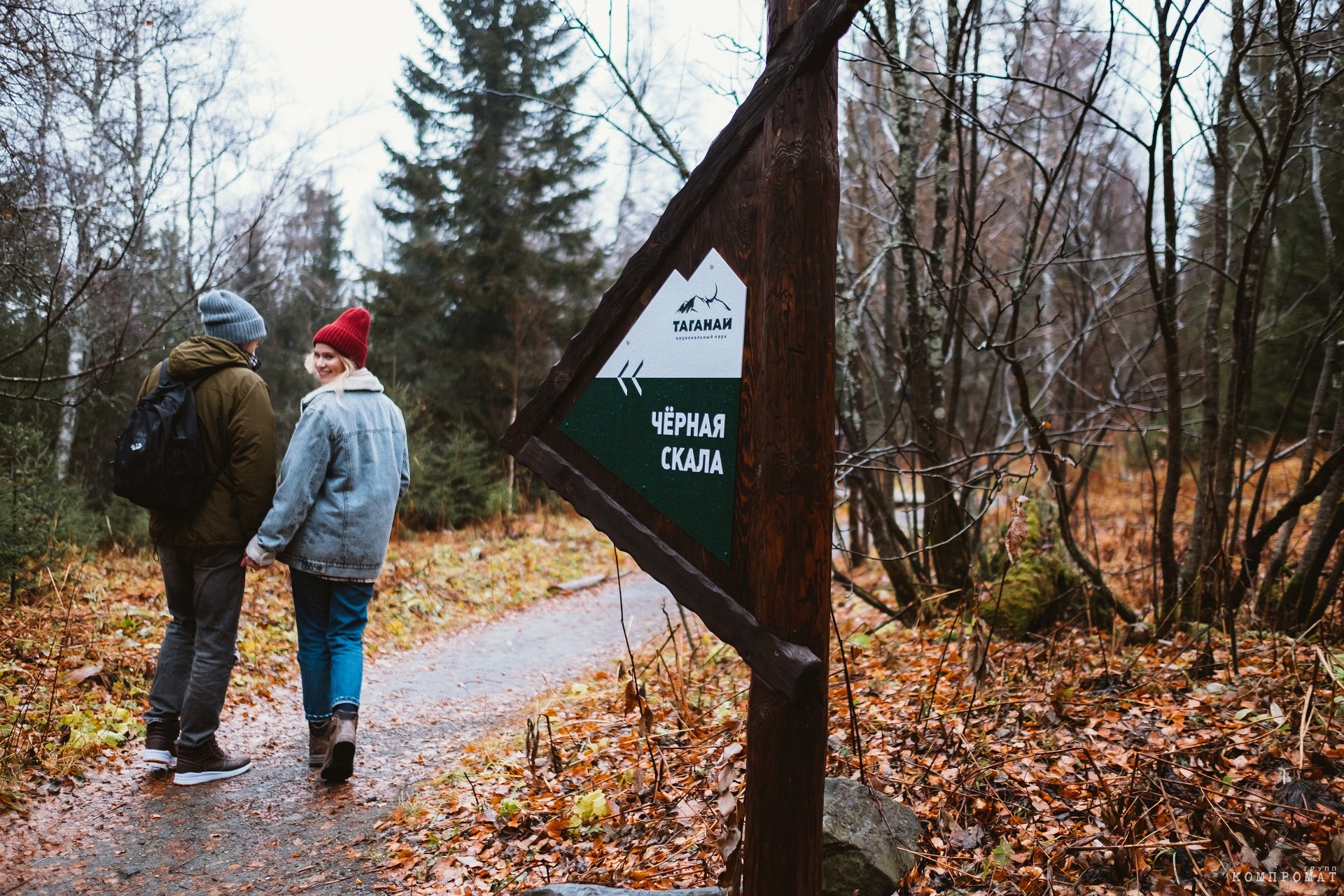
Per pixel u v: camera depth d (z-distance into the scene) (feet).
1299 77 13.51
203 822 11.03
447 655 22.70
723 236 7.09
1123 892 8.22
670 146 17.94
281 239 56.59
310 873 9.82
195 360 12.08
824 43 6.43
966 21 17.25
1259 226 15.12
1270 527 16.22
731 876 7.27
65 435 32.07
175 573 12.36
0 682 14.35
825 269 6.61
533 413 8.20
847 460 19.95
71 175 24.94
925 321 21.35
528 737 12.64
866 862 8.36
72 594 18.98
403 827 10.98
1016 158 36.42
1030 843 9.27
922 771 11.21
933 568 22.58
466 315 56.90
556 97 53.11
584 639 24.91
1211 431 16.90
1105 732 12.02
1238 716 12.03
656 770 11.57
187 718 12.10
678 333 7.37
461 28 53.72
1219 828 8.75
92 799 11.53
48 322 18.02
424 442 47.26
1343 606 16.65
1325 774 10.05
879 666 17.51
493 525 44.68
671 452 7.38
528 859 10.09
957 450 31.37
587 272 58.54
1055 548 19.13
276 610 22.39
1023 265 16.62
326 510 12.41
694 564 7.20
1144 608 19.21
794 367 6.56
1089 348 29.04
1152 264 15.40
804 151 6.57
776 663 6.59
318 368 12.93
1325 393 16.43
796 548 6.58
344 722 12.14
